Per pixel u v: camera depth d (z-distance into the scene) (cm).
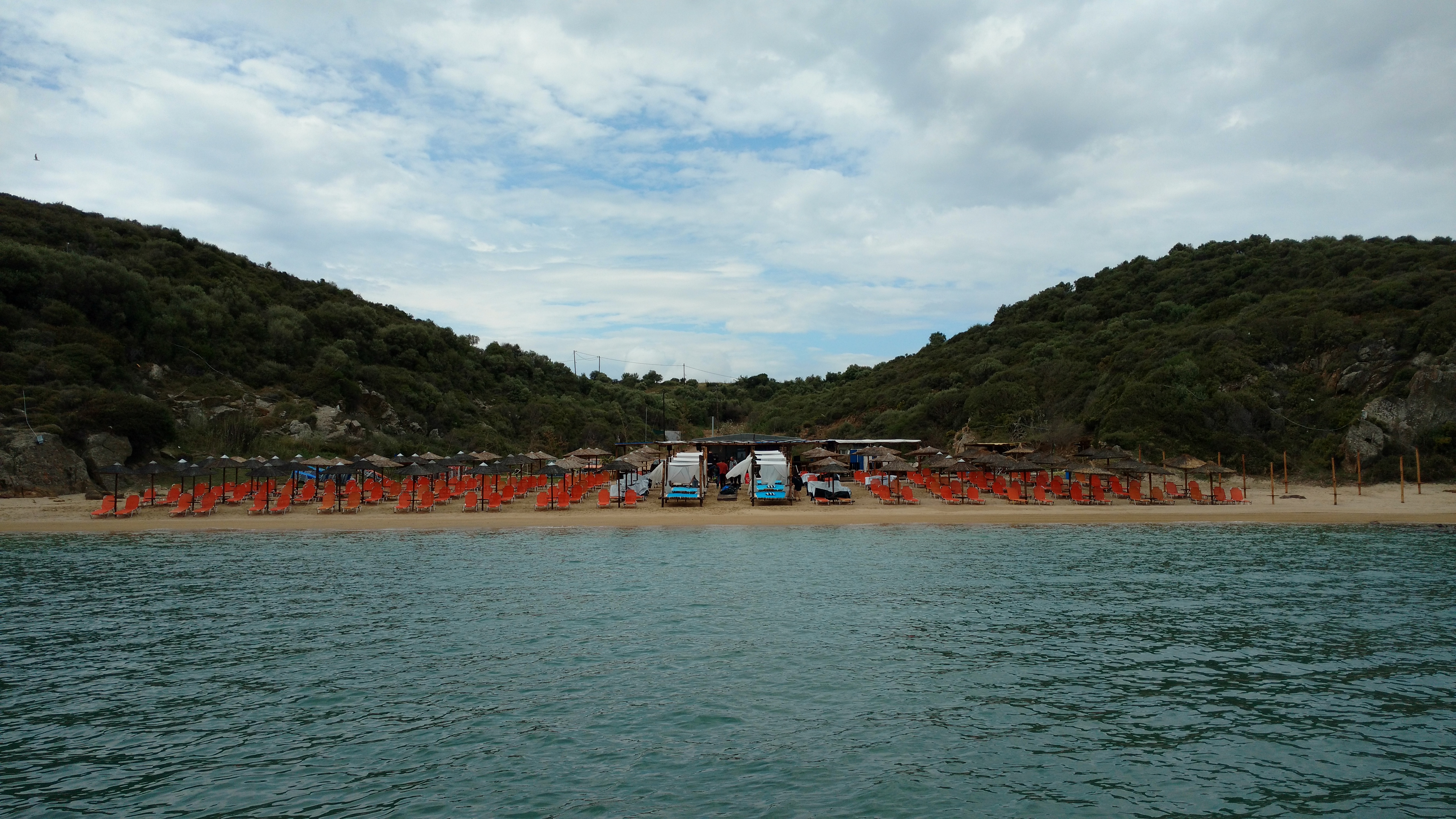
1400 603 1716
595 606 1680
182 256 6581
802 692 1164
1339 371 4469
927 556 2325
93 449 3900
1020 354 7238
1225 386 4700
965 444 5478
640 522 3092
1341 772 916
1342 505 3497
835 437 7831
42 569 2128
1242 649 1374
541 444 7325
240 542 2641
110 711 1099
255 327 6069
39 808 832
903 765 933
